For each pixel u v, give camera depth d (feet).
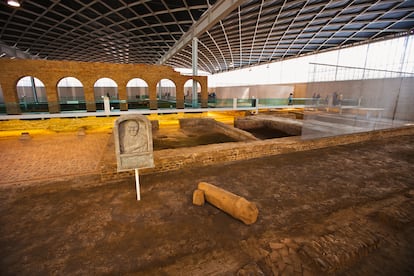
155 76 44.86
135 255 7.03
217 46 66.74
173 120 43.27
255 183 12.92
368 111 24.20
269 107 59.06
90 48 75.25
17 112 35.06
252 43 63.21
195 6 41.45
